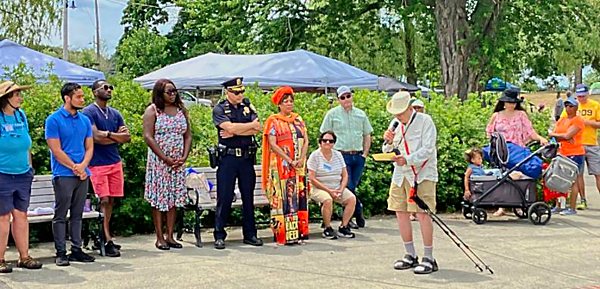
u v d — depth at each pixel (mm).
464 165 11008
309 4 25312
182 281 6684
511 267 7309
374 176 10586
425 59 28156
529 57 25250
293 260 7617
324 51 26297
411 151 6895
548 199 10734
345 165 9117
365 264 7426
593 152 11195
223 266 7324
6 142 6844
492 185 9922
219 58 17281
